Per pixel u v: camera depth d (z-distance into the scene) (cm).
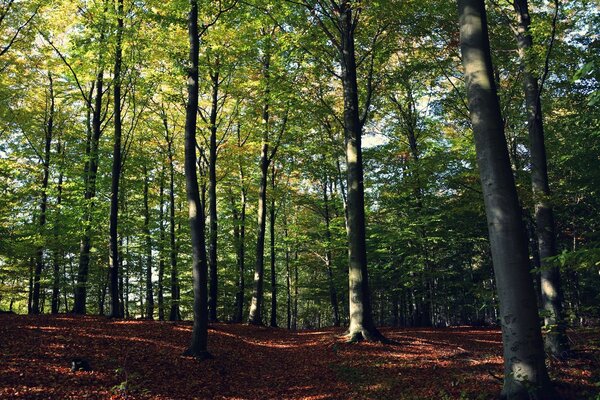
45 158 2234
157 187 2844
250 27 1652
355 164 1452
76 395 700
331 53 1647
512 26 1226
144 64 1759
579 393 643
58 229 1973
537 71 1034
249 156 2578
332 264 3039
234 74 2028
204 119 2078
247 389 916
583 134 1138
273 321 2672
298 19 1552
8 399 635
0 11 1617
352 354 1203
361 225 1424
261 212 2172
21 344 920
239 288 2691
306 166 2580
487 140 628
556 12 914
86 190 1827
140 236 2403
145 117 2362
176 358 1013
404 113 2398
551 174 1612
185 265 2525
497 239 610
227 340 1426
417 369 1022
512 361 591
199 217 1095
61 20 1759
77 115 2422
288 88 1609
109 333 1186
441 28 1494
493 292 1391
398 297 3041
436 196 2214
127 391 745
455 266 2666
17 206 2167
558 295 1000
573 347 975
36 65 2044
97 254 2389
